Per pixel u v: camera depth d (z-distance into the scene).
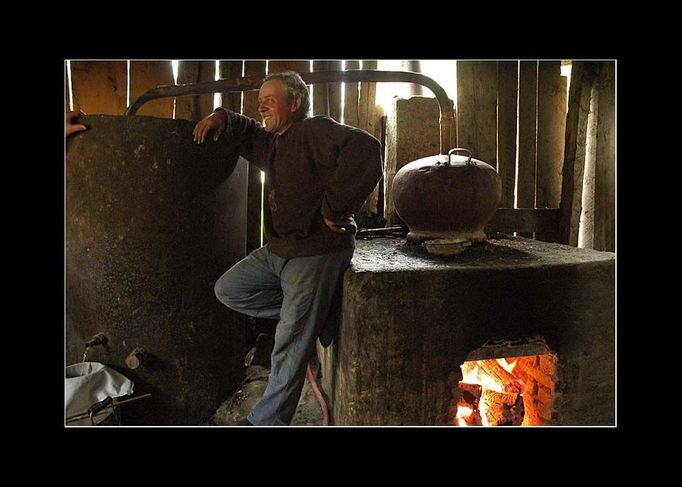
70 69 2.79
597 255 2.21
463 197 2.20
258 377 2.62
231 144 2.10
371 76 2.61
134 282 2.05
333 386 2.18
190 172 2.07
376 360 1.84
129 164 1.98
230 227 2.29
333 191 1.77
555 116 3.34
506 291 1.93
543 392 2.15
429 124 3.06
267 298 2.17
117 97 2.88
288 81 1.89
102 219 2.00
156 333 2.10
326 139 1.80
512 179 3.31
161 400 2.15
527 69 3.26
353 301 1.81
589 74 3.20
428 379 1.89
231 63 3.02
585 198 3.41
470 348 1.93
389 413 1.87
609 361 2.08
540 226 3.33
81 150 1.97
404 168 2.41
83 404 1.82
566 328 2.02
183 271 2.11
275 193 1.94
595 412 2.11
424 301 1.85
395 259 2.08
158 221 2.03
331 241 1.85
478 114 3.23
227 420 2.24
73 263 2.05
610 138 3.27
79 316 2.10
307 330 1.90
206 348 2.23
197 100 3.00
